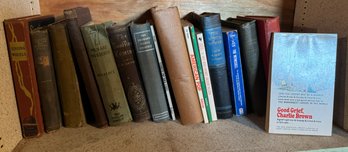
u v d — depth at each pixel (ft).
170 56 2.26
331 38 2.15
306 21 2.69
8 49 2.08
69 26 2.17
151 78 2.34
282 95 2.20
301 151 1.98
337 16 2.26
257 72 2.42
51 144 2.13
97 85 2.31
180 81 2.31
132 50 2.30
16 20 2.06
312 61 2.16
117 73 2.32
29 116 2.18
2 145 1.94
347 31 2.15
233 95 2.47
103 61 2.26
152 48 2.29
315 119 2.18
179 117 2.49
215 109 2.44
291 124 2.20
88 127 2.39
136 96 2.37
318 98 2.16
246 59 2.39
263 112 2.49
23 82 2.13
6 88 2.02
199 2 2.82
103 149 2.05
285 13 2.92
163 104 2.41
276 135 2.20
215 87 2.39
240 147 2.04
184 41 2.27
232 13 2.89
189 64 2.31
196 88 2.35
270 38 2.29
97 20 2.76
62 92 2.31
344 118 2.23
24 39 2.07
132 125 2.40
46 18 2.37
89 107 2.41
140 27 2.24
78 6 2.71
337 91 2.30
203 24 2.28
